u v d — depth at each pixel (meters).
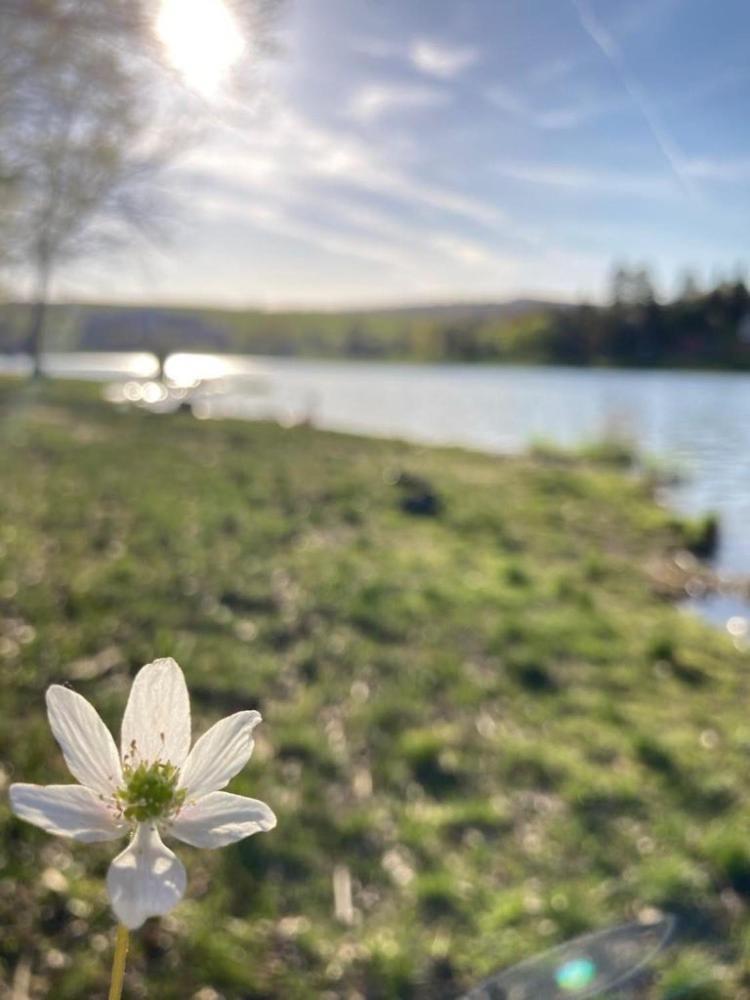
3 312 29.30
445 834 4.11
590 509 13.91
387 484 13.68
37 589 6.38
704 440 25.34
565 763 4.79
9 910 3.12
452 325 91.38
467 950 3.39
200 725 4.83
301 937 3.36
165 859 0.78
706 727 5.54
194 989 3.01
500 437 26.84
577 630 7.04
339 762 4.58
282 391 45.09
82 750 0.82
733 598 9.63
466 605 7.33
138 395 30.36
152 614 6.23
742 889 3.83
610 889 3.79
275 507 11.00
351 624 6.65
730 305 52.09
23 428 17.47
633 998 3.16
